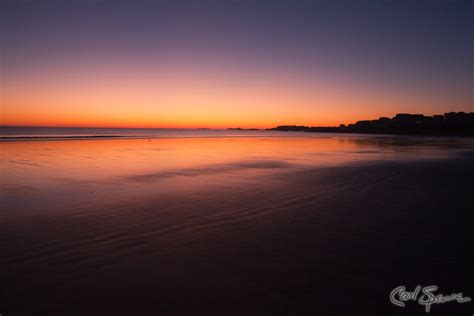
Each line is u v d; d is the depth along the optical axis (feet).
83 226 20.56
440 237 18.92
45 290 12.72
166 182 37.01
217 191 32.14
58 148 84.02
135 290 12.83
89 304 11.80
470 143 145.48
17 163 52.11
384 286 13.26
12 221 21.44
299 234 19.51
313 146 115.44
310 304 11.93
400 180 38.93
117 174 42.47
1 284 13.12
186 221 21.97
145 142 126.00
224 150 89.81
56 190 31.76
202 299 12.21
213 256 16.19
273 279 13.83
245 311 11.46
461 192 31.78
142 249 16.99
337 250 17.03
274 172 45.93
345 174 44.06
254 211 24.64
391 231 20.02
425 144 133.28
